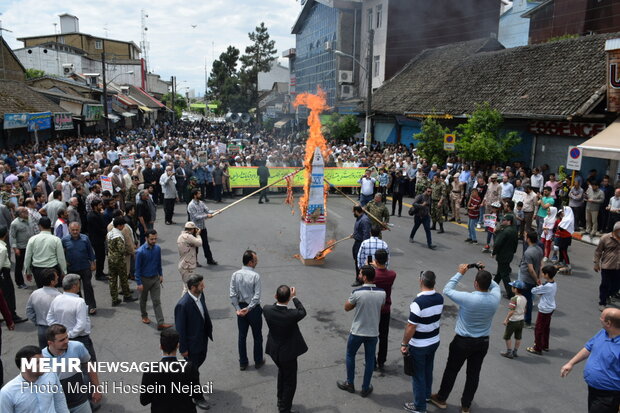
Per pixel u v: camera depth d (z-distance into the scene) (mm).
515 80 19719
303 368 6480
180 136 47312
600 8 24672
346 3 35875
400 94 27938
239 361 6496
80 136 33594
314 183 10688
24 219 9375
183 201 18531
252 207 17734
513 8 34719
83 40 63938
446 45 30078
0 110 22422
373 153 22969
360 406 5613
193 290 5617
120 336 7355
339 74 37219
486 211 14219
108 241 8453
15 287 9508
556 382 6234
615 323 4512
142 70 65625
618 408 4488
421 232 14414
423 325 5215
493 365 6652
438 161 20250
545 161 17547
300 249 11352
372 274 5645
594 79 15945
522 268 7914
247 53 73125
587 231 13656
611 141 13070
